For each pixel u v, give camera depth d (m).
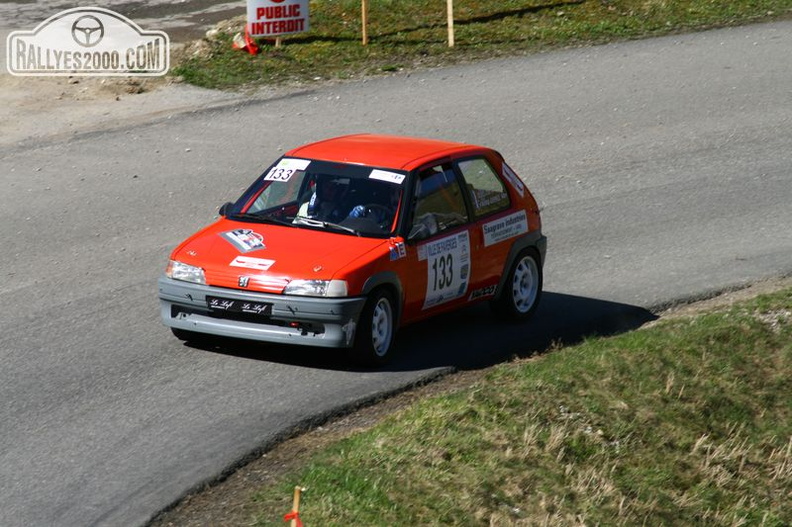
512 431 30.09
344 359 34.06
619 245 47.78
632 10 86.31
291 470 26.92
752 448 33.84
